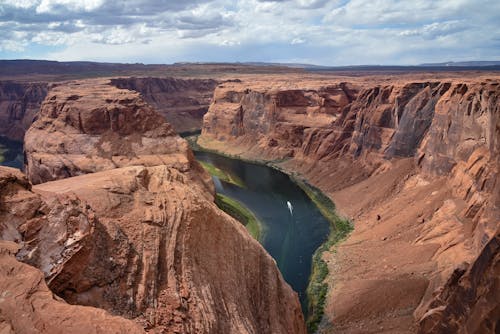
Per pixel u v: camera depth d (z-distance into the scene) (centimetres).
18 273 1562
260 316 2827
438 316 2909
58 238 1906
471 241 4506
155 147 8838
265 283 3145
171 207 2712
